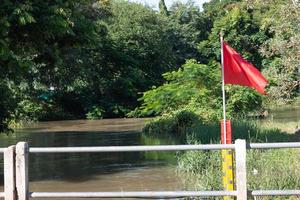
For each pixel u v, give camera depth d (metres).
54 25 18.25
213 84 39.72
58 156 25.45
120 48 67.94
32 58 21.75
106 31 63.94
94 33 21.17
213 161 17.77
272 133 25.00
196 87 40.06
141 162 22.45
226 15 82.81
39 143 32.97
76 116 62.97
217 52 80.56
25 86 53.50
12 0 17.52
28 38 19.12
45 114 59.75
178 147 9.39
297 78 25.06
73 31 20.08
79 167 21.75
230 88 39.19
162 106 40.19
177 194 9.46
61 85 58.69
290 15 23.38
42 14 18.12
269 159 16.30
